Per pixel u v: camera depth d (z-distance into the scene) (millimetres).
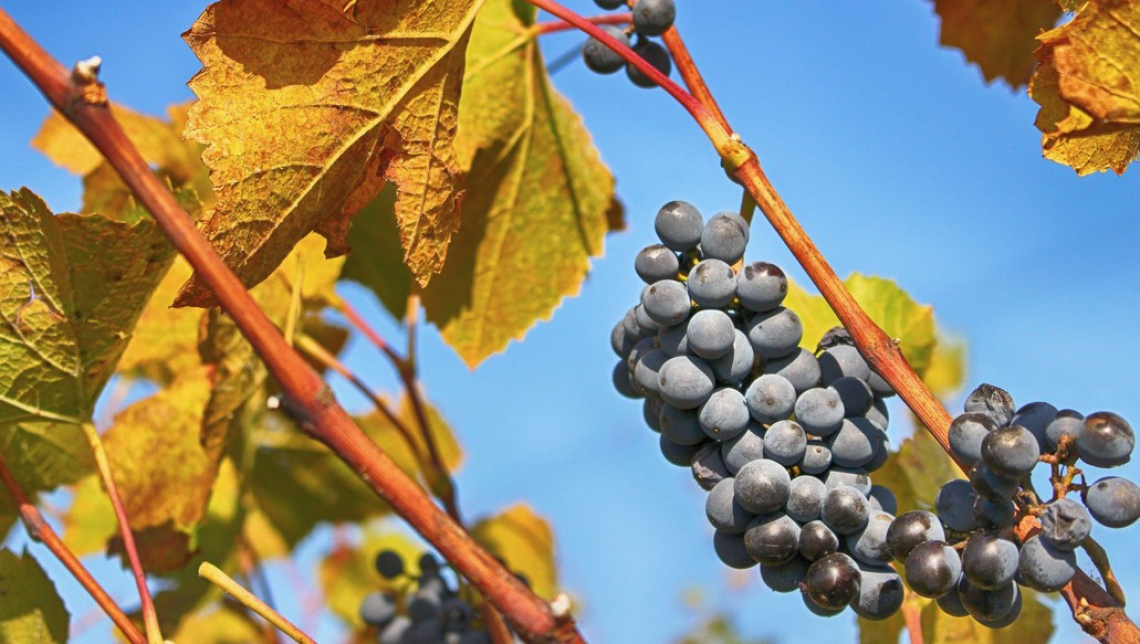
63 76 670
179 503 969
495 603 695
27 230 792
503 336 982
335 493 1169
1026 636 904
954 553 689
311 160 767
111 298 818
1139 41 743
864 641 918
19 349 817
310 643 742
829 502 717
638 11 800
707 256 744
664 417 748
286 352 683
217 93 751
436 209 797
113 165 675
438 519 695
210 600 1060
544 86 958
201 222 744
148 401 964
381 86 776
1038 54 756
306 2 755
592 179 983
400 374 1009
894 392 756
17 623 850
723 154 733
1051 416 691
